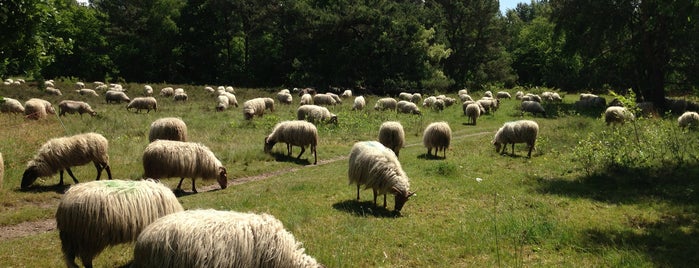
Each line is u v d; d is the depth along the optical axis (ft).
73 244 19.15
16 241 25.27
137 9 214.48
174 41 229.25
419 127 85.40
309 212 30.14
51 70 206.18
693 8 54.34
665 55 115.55
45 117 79.71
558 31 132.98
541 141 59.00
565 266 20.97
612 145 43.39
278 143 63.10
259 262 15.81
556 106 128.88
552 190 35.24
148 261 15.34
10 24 37.09
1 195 34.53
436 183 39.09
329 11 190.49
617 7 113.91
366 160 31.76
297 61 189.67
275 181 43.32
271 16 212.43
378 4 197.16
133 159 49.03
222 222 15.85
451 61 237.04
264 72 226.17
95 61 210.18
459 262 22.07
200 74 238.89
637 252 22.08
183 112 99.09
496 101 124.16
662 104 117.50
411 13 216.33
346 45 189.67
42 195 35.70
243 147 58.13
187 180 43.37
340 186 38.88
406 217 29.50
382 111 111.04
